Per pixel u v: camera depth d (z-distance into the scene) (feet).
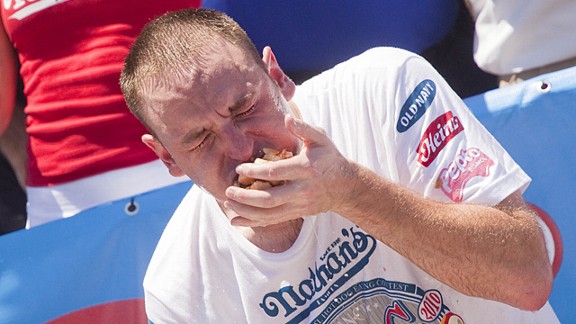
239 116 10.99
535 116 16.61
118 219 16.83
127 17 18.34
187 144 11.14
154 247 16.75
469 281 11.86
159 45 11.30
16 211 22.26
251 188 10.61
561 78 16.61
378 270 12.37
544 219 16.52
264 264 12.19
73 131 17.94
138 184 17.90
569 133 16.51
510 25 18.61
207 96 10.82
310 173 10.48
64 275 16.75
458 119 12.33
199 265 12.69
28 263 16.83
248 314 12.53
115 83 18.04
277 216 10.76
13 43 19.27
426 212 11.39
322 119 12.44
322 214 12.12
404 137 12.14
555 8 18.24
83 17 18.13
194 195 12.83
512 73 19.11
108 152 17.83
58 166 18.01
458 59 21.34
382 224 11.31
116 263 16.75
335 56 20.35
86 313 16.66
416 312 12.53
